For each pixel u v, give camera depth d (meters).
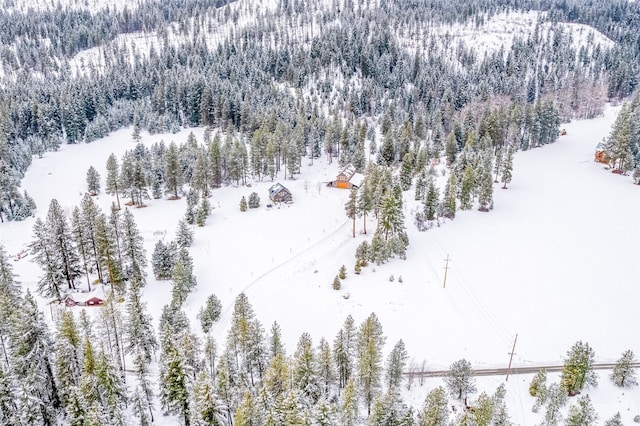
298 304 78.00
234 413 53.22
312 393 54.31
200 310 71.25
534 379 59.69
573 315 75.56
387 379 59.44
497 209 111.50
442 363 65.56
